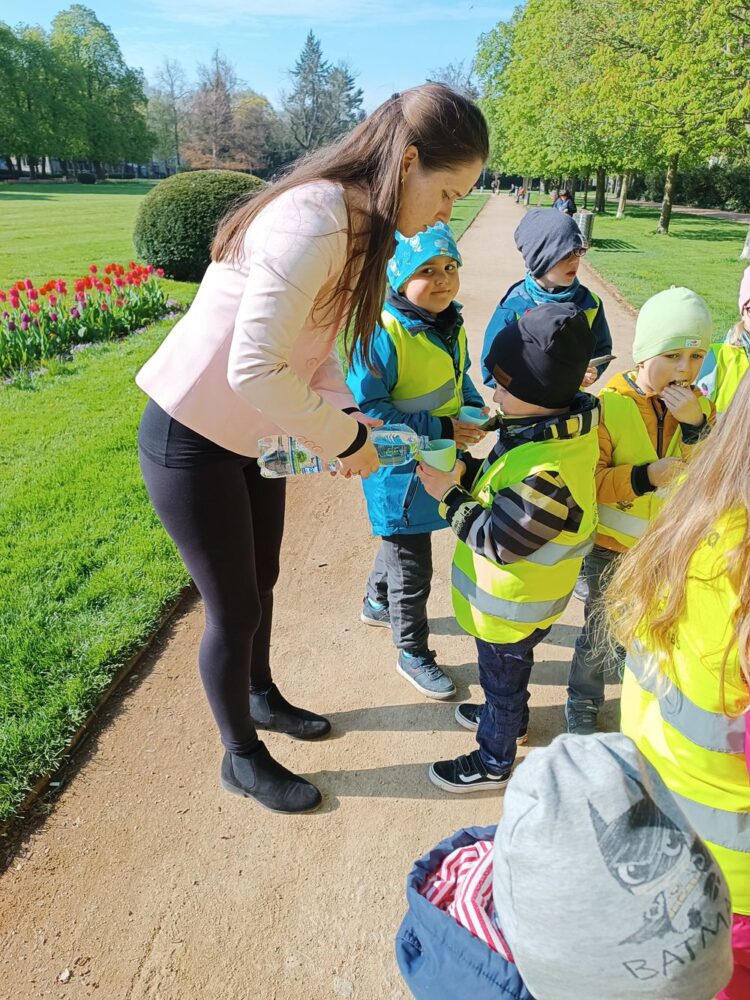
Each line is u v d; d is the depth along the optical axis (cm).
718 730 129
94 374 724
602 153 2469
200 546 205
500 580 210
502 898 91
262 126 8100
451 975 108
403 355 250
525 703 240
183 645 326
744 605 119
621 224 2842
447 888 118
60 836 232
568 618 354
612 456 250
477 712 279
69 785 251
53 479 482
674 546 129
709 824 134
